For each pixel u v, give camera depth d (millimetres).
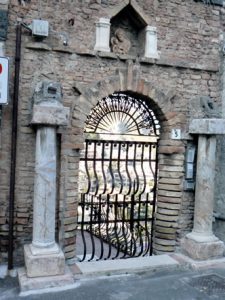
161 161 7055
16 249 6035
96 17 6277
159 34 6684
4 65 5523
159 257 6809
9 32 5789
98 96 6285
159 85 6719
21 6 5844
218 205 7219
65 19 6090
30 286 5422
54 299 5207
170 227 6980
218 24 7160
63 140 6137
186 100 6934
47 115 5523
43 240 5680
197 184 6812
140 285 5812
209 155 6695
